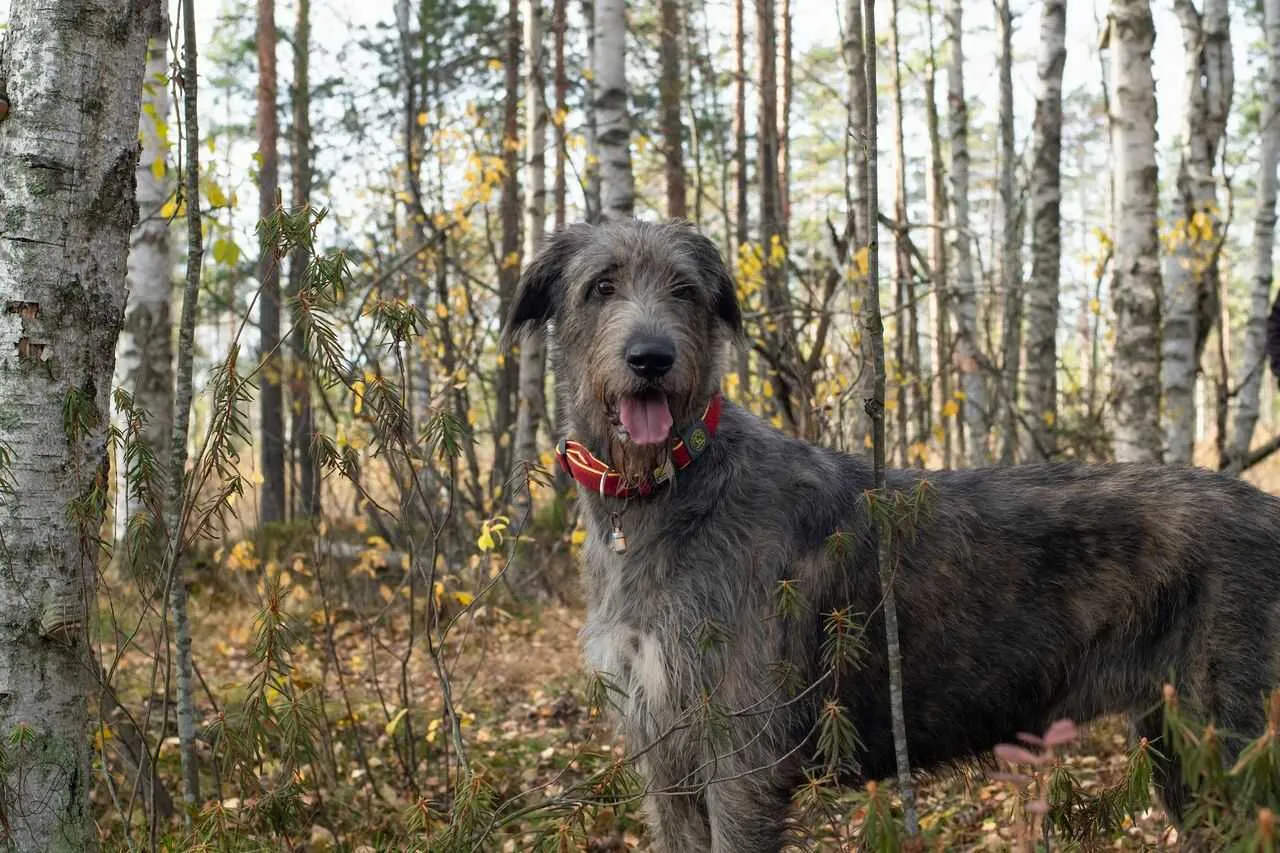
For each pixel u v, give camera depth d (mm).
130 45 3223
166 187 10328
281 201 3260
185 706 3873
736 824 3520
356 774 5305
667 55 19109
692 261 3908
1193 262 10102
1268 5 12297
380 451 3533
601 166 9820
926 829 4512
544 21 15547
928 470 3986
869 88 3316
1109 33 8500
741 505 3602
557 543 9711
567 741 6051
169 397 10242
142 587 3533
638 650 3588
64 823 3195
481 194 10086
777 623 3559
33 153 3082
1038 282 12484
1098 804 2748
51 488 3143
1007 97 15289
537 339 4969
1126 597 3643
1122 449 8383
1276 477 14672
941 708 3742
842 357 8648
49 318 3109
